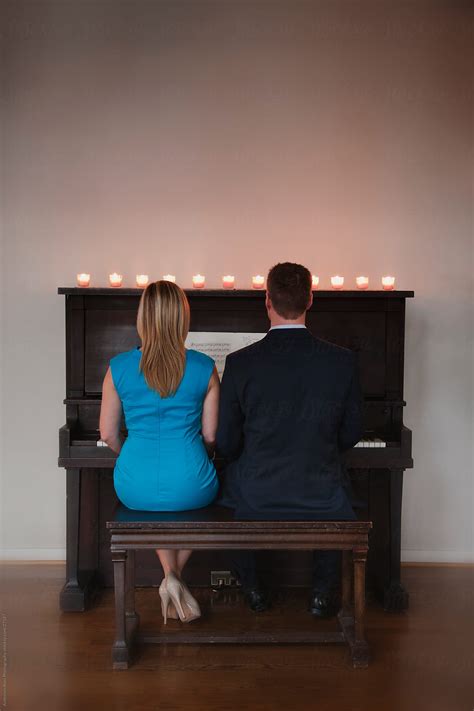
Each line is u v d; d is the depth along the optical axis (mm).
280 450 2439
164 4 3377
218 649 2623
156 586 3223
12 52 3363
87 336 3086
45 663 2500
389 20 3393
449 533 3520
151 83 3395
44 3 3355
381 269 3465
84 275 3146
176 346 2494
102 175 3414
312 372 2416
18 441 3496
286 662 2529
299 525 2391
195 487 2518
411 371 3502
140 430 2541
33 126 3389
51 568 3436
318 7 3391
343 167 3434
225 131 3414
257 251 3453
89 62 3381
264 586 3082
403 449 2896
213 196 3434
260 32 3395
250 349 2471
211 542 2406
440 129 3424
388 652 2590
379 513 3162
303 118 3416
